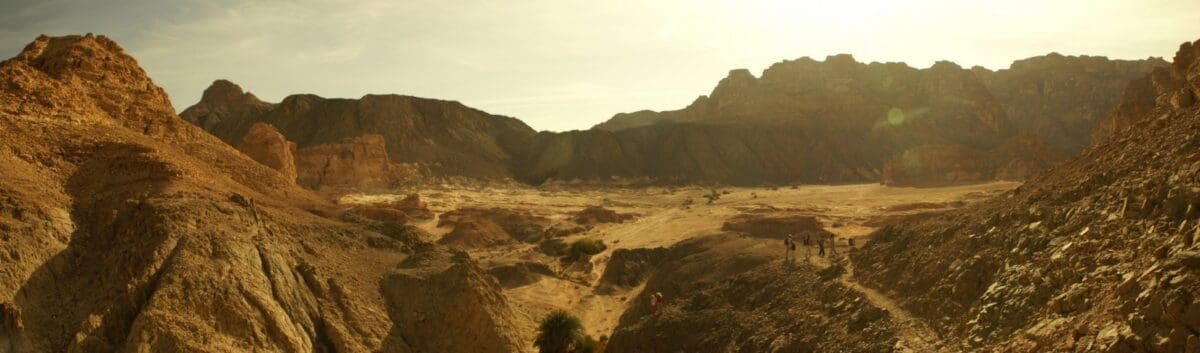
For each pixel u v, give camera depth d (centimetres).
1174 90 5188
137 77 7931
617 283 7112
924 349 3262
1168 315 2247
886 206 11681
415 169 19625
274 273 4522
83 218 4803
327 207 7138
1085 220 3416
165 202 4809
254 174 7300
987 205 4806
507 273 7175
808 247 6062
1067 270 3036
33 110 5812
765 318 4497
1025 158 16112
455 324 4681
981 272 3547
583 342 4772
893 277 4234
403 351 4534
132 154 5512
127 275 4147
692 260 6269
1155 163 3597
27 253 4162
